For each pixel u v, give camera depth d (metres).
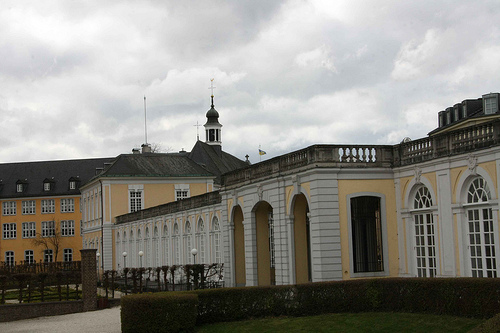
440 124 61.41
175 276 52.78
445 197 26.48
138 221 64.00
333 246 29.06
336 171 29.33
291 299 25.97
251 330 24.02
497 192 23.81
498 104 53.06
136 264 65.06
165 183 75.69
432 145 27.48
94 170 107.56
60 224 104.94
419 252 28.58
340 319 23.75
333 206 29.22
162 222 56.91
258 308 26.27
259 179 35.31
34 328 31.05
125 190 74.50
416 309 22.92
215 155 99.62
